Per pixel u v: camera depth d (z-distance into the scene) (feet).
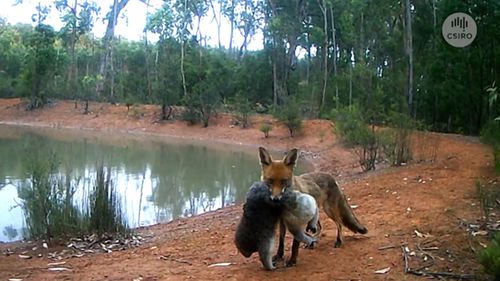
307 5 148.25
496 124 47.85
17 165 65.21
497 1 77.82
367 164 55.47
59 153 80.02
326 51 126.62
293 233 21.01
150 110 134.62
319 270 20.86
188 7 156.15
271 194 20.57
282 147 93.50
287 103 113.70
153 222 40.11
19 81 159.74
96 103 149.89
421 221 27.02
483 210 27.40
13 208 40.04
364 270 20.47
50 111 146.51
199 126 119.55
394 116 64.69
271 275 20.63
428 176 41.73
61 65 158.51
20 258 27.09
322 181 23.54
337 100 102.53
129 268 23.26
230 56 181.16
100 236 31.78
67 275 22.44
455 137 71.77
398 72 97.14
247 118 113.39
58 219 31.78
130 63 178.70
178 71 135.85
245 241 21.38
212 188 55.21
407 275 19.62
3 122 142.51
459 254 21.54
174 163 74.08
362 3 112.27
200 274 21.42
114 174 62.44
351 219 24.20
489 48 79.36
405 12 93.45
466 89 81.92
